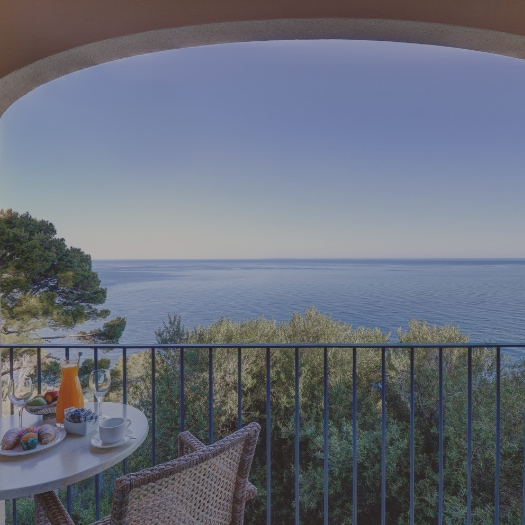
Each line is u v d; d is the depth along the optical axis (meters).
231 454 1.16
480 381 12.20
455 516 11.41
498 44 2.24
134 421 1.58
